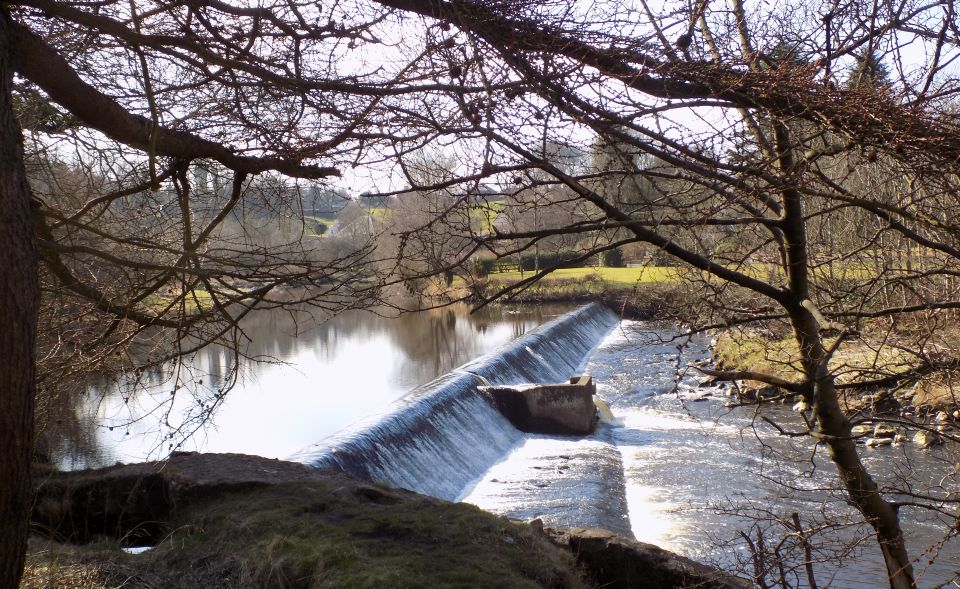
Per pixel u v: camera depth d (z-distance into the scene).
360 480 9.14
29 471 3.42
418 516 7.74
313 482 8.57
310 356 33.59
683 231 5.40
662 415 22.78
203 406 6.30
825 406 6.09
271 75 4.36
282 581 6.42
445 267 4.65
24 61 3.80
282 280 5.13
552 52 3.99
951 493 6.79
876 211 5.36
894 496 13.66
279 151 5.03
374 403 23.98
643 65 4.00
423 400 17.38
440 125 4.15
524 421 20.81
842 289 7.63
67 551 6.79
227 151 5.04
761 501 14.48
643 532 13.88
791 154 5.47
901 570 6.38
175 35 5.04
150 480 8.40
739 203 4.99
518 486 16.27
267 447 18.30
